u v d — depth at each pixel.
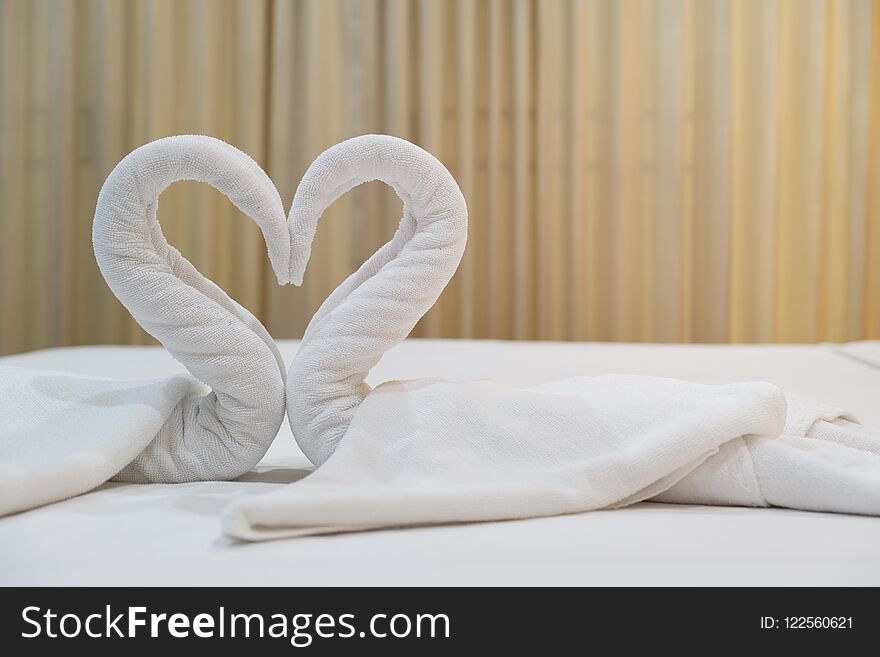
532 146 3.50
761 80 3.40
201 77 3.40
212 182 0.95
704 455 0.89
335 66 3.45
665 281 3.45
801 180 3.46
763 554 0.75
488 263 3.49
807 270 3.46
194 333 0.95
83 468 0.88
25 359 1.92
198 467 0.98
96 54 3.45
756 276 3.46
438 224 0.98
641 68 3.45
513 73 3.46
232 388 0.97
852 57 3.44
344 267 3.48
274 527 0.77
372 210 3.45
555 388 1.00
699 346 2.38
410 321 0.98
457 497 0.81
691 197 3.49
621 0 3.40
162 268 0.96
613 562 0.73
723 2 3.37
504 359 2.04
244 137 3.44
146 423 0.95
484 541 0.77
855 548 0.77
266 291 3.52
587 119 3.48
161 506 0.87
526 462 0.88
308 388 0.96
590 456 0.89
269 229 0.97
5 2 3.43
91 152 3.47
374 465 0.87
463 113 3.43
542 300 3.45
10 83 3.45
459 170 3.47
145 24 3.42
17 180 3.48
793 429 1.02
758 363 2.06
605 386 1.00
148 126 3.42
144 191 0.94
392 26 3.42
